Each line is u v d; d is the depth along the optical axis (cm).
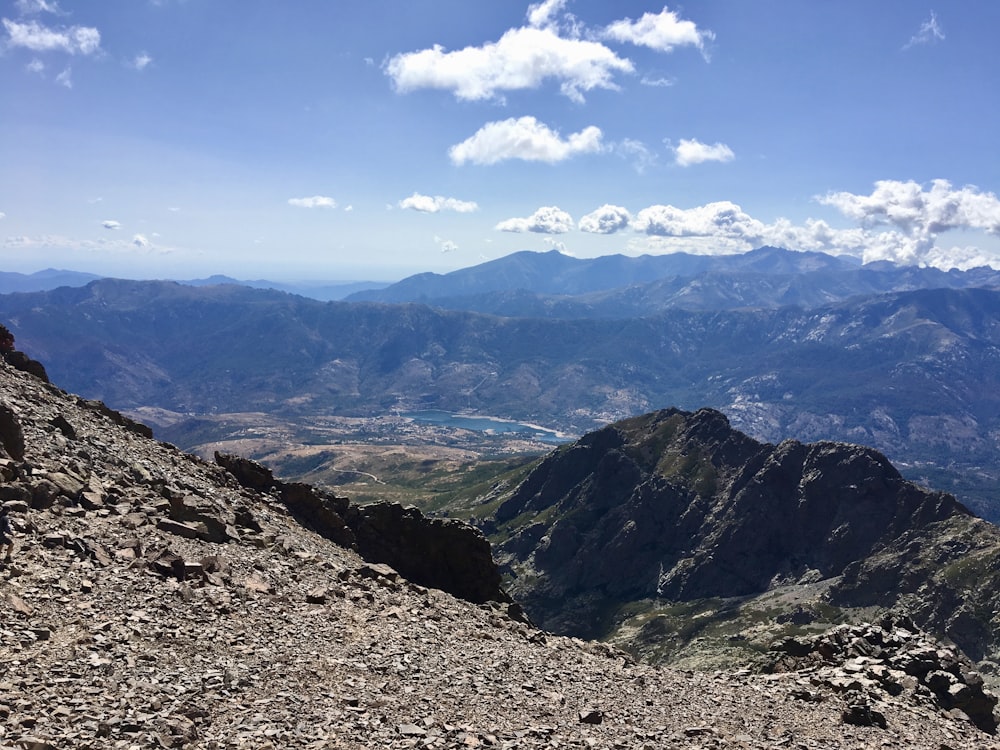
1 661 2098
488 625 4466
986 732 4788
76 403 6084
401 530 7362
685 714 3372
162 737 1917
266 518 5509
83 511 3603
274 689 2453
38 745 1691
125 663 2336
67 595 2725
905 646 5659
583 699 3206
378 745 2214
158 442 6250
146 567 3241
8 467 3516
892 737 3753
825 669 5212
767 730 3400
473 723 2581
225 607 3105
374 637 3381
